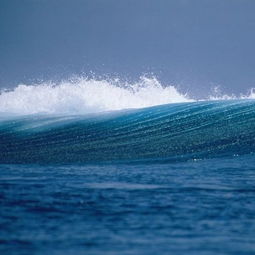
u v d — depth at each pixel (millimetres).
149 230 39438
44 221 41625
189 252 34969
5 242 36531
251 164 67938
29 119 90875
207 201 48219
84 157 72375
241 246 36250
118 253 34656
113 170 64375
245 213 44281
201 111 87000
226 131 80312
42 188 53250
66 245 36000
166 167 66500
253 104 87062
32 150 76312
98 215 43406
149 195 50375
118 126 84938
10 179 58062
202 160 70562
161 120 85625
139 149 75688
